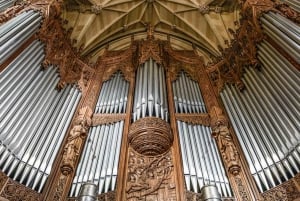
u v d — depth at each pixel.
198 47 16.53
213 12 15.42
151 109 9.56
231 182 7.84
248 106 10.02
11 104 7.99
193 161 8.38
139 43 14.09
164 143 8.53
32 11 9.99
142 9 16.39
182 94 11.37
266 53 9.91
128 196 7.41
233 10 15.15
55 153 8.39
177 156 8.37
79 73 11.94
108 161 8.34
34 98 8.96
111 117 10.07
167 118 9.73
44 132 8.66
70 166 7.89
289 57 8.93
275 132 8.45
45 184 7.49
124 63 13.12
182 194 7.32
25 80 8.88
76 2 14.86
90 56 15.80
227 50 12.82
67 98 10.44
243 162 8.38
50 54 10.52
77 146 8.56
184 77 12.67
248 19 10.88
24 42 9.17
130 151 8.62
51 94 9.81
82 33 14.72
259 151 8.44
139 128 8.70
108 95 11.36
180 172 7.87
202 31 15.99
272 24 9.44
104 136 9.30
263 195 7.36
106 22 15.95
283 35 8.77
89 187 6.30
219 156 8.77
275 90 9.12
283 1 10.68
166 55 13.20
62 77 10.65
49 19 10.58
